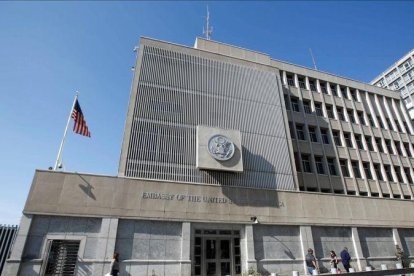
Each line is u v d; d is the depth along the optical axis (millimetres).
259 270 17094
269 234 18531
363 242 21391
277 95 24875
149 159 18031
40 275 13305
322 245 19734
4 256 15180
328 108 30641
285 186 21016
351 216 21656
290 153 22734
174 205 16984
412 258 22422
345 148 28453
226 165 19172
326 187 25250
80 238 14672
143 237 15789
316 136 27891
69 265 14062
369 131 31266
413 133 34406
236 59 24766
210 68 23234
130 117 18828
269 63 28266
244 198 18844
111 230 15203
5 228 15875
